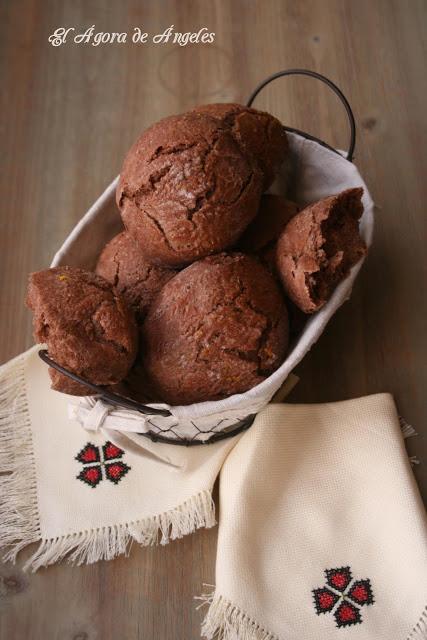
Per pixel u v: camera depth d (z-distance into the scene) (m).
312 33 0.79
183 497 0.62
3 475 0.64
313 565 0.59
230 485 0.61
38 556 0.61
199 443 0.61
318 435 0.62
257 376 0.55
